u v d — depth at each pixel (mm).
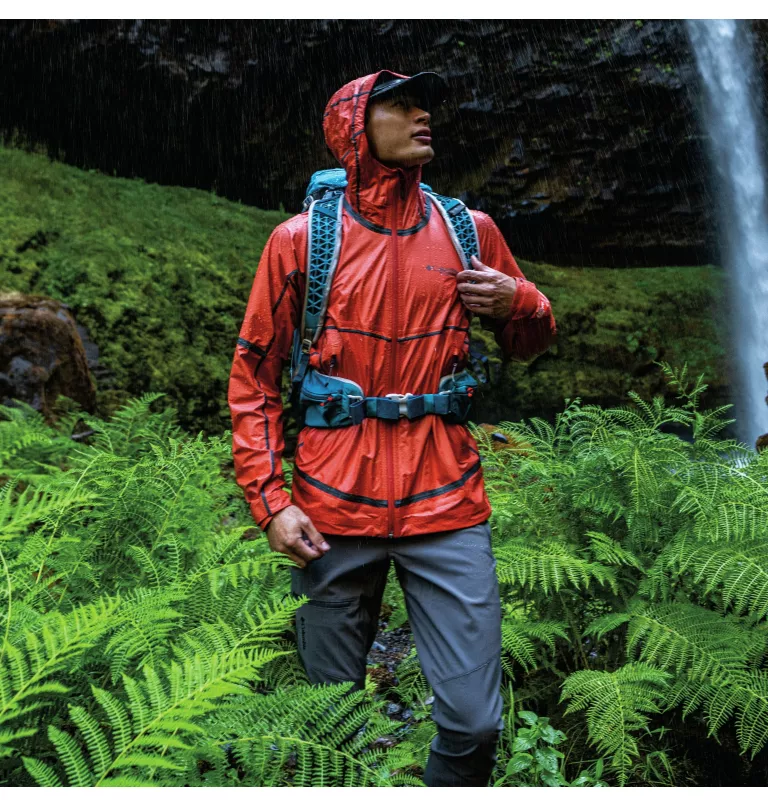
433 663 1692
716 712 1907
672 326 13984
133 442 3018
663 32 13570
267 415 1796
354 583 1753
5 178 10203
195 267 9930
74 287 8242
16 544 1967
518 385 11680
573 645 2355
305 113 13547
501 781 1909
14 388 4539
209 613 1885
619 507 2375
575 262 15625
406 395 1746
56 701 1547
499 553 2256
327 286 1752
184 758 1355
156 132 12852
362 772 1567
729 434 13219
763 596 2045
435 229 1859
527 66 13531
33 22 11148
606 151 14391
